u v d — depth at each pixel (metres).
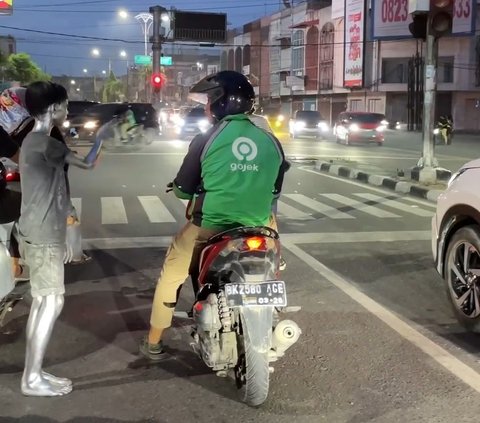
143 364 4.43
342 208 10.98
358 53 49.09
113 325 5.18
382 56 48.34
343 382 4.14
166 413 3.73
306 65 56.91
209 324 3.74
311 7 55.91
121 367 4.38
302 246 7.93
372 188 13.94
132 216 10.09
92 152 3.90
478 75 47.16
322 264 7.05
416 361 4.47
